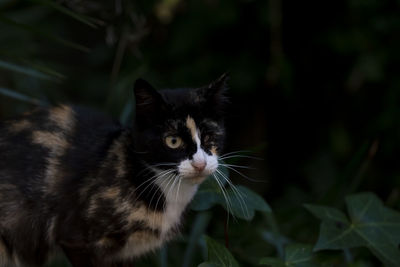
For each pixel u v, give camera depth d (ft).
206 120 9.43
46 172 9.09
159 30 16.49
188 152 9.17
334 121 17.08
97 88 17.90
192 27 16.25
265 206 10.11
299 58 16.74
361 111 16.81
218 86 9.53
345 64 16.46
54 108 9.90
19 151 9.26
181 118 9.21
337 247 9.53
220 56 16.52
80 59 19.44
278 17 15.33
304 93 17.20
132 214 9.03
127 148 9.23
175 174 9.16
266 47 16.35
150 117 9.14
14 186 9.11
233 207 9.96
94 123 9.74
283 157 18.22
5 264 9.55
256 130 17.76
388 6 15.26
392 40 15.37
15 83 14.32
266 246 12.37
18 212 9.14
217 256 8.79
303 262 9.50
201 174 9.10
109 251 9.20
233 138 17.92
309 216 13.01
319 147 17.42
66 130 9.50
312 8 16.17
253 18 16.20
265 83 16.57
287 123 17.93
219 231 12.54
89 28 19.10
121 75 16.67
